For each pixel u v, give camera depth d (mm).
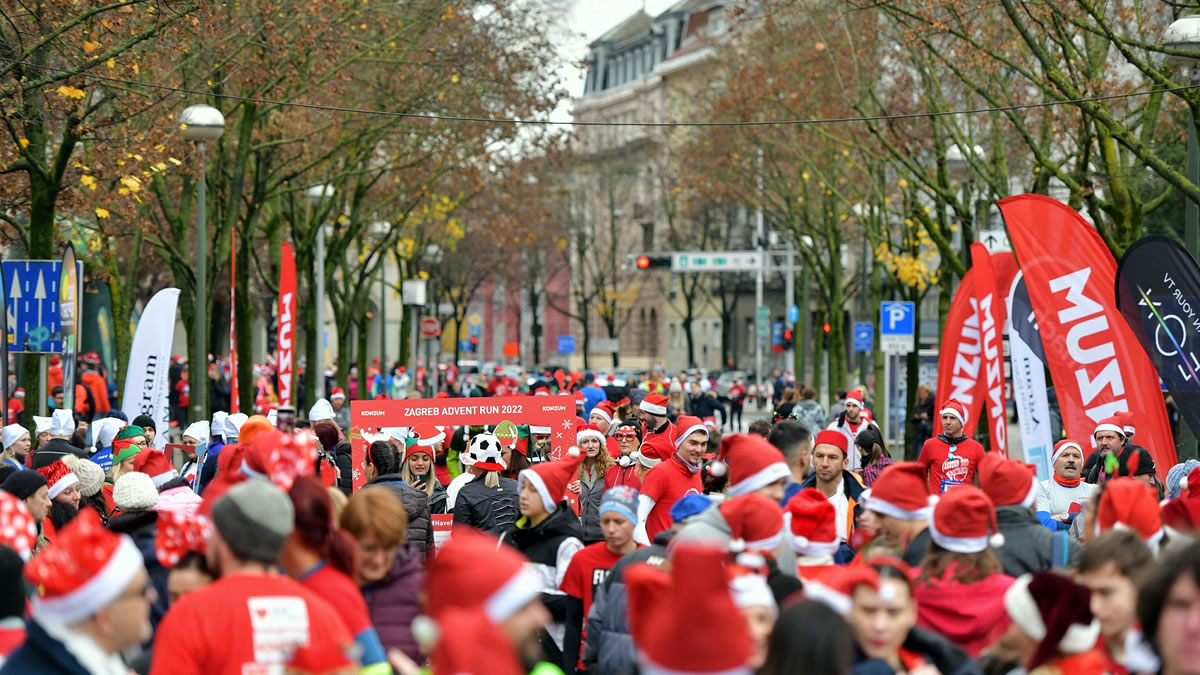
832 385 79188
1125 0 45281
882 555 12852
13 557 9672
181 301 47969
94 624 8797
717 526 12445
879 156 55531
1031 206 29375
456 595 7469
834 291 79000
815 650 7887
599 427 28750
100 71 34188
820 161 73438
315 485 11000
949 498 11953
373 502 13086
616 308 198875
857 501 19953
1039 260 29312
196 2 32312
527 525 16516
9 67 30000
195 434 28078
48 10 31531
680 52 176750
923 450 27609
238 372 49656
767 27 66125
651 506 20500
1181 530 13359
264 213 70312
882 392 69250
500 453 22641
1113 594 9977
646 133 185125
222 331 122688
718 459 17438
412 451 25406
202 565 10984
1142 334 26547
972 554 11930
